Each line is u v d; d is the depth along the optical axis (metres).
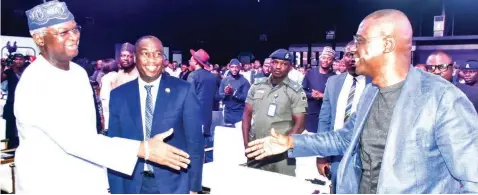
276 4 19.28
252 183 2.94
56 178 1.81
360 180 1.55
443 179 1.33
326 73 5.30
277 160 3.35
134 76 4.66
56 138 1.74
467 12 13.66
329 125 3.04
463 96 1.29
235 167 3.08
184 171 2.26
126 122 2.24
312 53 16.12
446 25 12.72
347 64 2.70
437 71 3.55
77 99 1.85
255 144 1.88
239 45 20.94
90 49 18.05
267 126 3.41
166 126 2.21
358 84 2.73
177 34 20.97
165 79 2.32
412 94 1.34
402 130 1.32
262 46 20.36
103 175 2.05
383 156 1.34
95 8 17.94
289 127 3.41
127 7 19.00
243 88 6.51
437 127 1.28
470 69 3.87
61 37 1.78
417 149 1.30
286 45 19.73
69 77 1.86
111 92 2.34
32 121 1.73
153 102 2.27
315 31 18.67
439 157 1.31
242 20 20.52
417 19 14.61
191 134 2.26
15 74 5.21
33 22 1.77
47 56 1.82
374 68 1.43
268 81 3.56
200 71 5.75
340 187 1.55
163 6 19.95
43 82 1.76
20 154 1.80
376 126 1.48
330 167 3.07
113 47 18.78
